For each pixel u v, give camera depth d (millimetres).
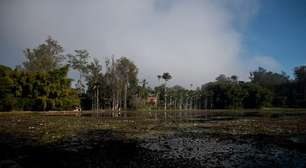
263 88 159125
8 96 86062
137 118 68062
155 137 32875
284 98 161500
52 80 98125
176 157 21266
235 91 157500
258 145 26875
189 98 171000
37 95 94562
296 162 19531
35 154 22625
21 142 28625
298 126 44875
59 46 121750
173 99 166375
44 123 49812
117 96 129125
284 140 30016
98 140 30391
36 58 119688
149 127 44500
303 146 26219
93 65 126938
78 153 23000
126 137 32812
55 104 97438
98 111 115688
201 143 28297
